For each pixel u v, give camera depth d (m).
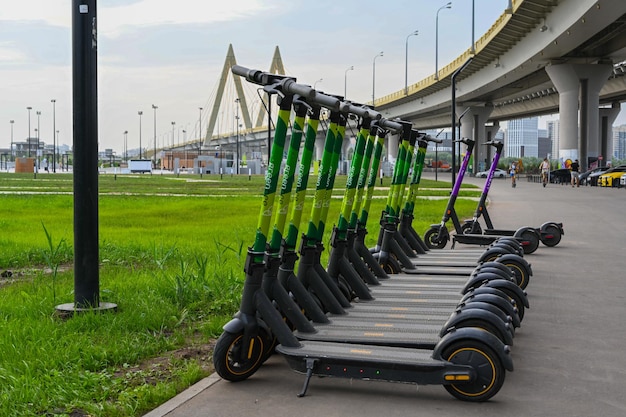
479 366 4.84
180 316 7.45
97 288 7.68
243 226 18.11
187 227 17.78
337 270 7.00
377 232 16.56
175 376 5.55
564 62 55.16
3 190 40.84
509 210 25.53
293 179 5.64
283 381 5.43
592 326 7.48
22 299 8.17
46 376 5.20
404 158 8.98
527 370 5.84
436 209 25.52
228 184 57.00
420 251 10.38
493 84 65.38
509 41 54.12
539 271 11.39
